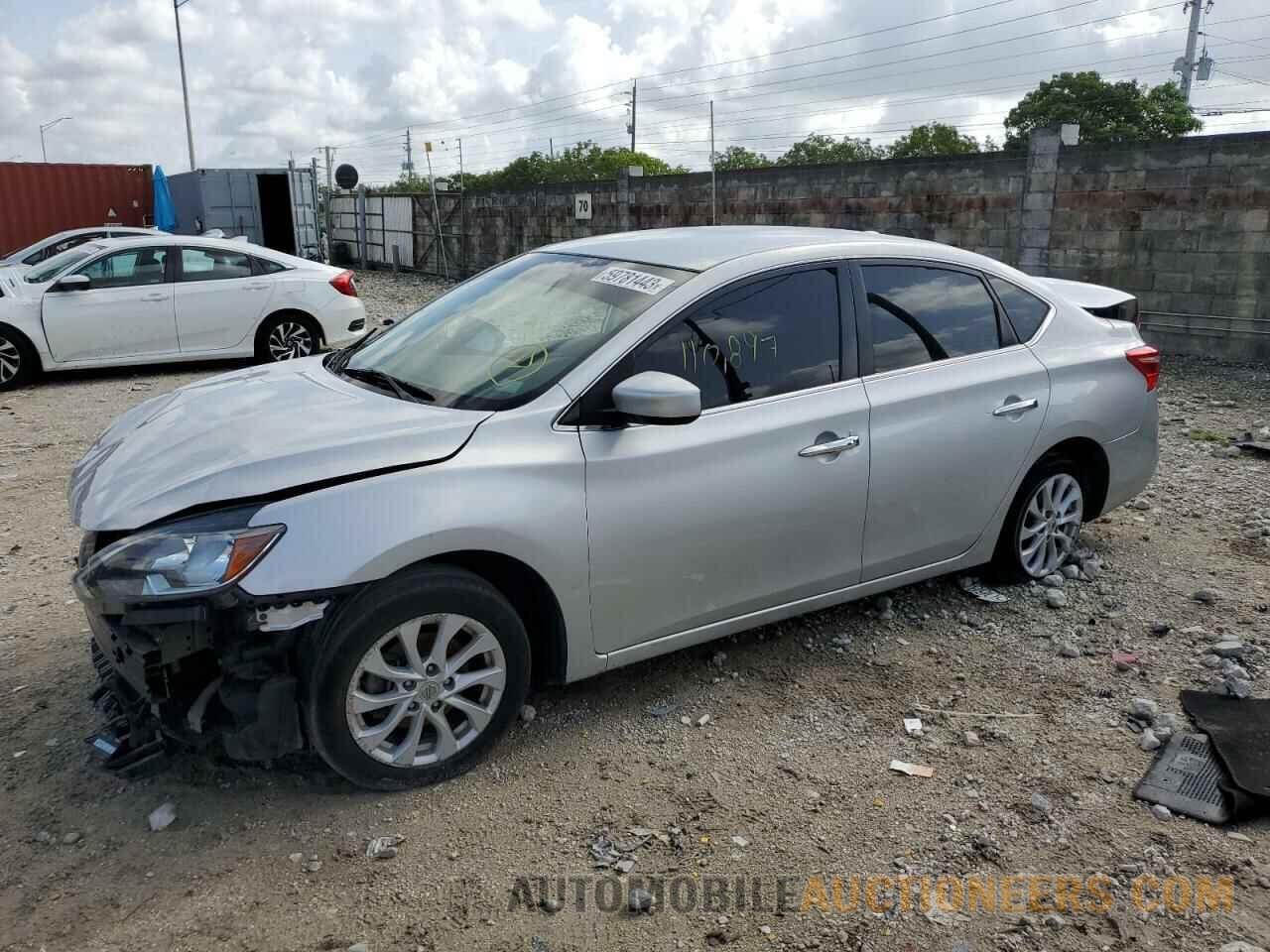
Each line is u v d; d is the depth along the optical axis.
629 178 20.44
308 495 2.96
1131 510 6.08
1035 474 4.63
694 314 3.63
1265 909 2.73
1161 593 4.81
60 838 2.98
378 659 3.04
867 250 4.15
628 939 2.62
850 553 4.01
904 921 2.69
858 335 4.01
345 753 3.05
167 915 2.68
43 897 2.74
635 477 3.41
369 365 4.00
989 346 4.43
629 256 4.06
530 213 23.58
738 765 3.39
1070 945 2.61
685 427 3.53
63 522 5.88
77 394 9.88
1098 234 12.82
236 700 2.97
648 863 2.91
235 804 3.14
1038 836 3.04
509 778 3.29
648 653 3.63
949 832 3.05
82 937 2.61
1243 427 8.36
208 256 10.82
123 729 3.22
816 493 3.81
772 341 3.79
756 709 3.75
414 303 18.59
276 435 3.23
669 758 3.43
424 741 3.27
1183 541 5.53
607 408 3.40
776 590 3.85
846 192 15.85
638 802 3.18
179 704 3.04
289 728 3.01
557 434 3.31
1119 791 3.26
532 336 3.70
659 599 3.56
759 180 17.38
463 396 3.46
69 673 3.95
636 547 3.44
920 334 4.20
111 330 10.34
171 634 2.88
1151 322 12.58
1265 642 4.30
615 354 3.45
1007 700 3.83
